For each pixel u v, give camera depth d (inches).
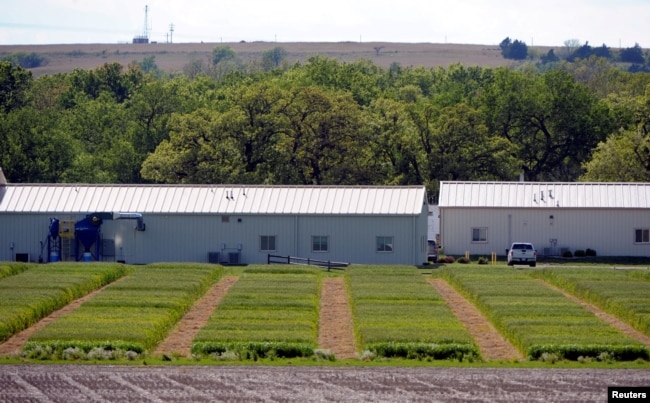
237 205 3602.4
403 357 2062.0
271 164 4758.9
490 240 3951.8
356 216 3550.7
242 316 2409.0
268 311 2475.4
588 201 3941.9
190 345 2201.0
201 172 4571.9
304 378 1863.9
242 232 3580.2
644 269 3309.5
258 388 1793.8
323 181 4795.8
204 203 3617.1
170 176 4598.9
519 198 3973.9
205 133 4675.2
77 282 2795.3
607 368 1952.5
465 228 3964.1
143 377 1862.7
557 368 1951.3
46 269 3075.8
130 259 3592.5
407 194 3619.6
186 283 2839.6
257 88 4771.2
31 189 3683.6
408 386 1811.0
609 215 3922.2
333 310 2605.8
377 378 1866.4
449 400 1724.9
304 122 4795.8
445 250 3969.0
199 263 3326.8
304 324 2320.4
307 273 3152.1
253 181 4628.4
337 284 3029.0
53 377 1859.0
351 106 4795.8
